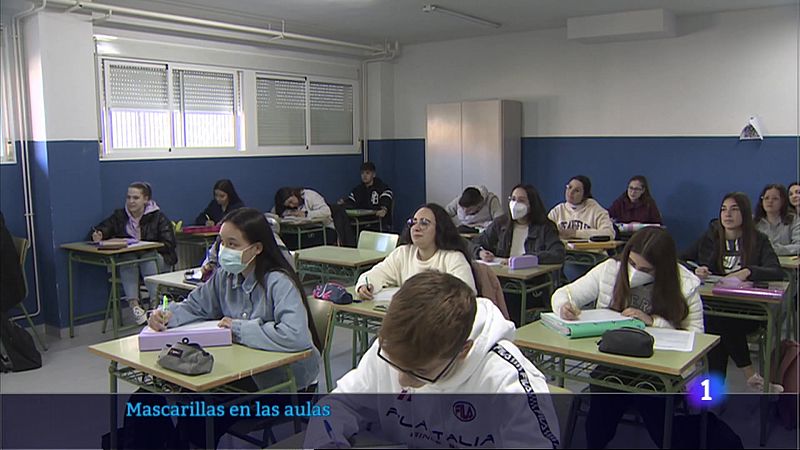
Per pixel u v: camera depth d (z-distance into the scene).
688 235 6.45
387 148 8.34
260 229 2.46
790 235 4.79
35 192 5.07
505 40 7.38
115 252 4.79
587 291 2.91
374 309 3.05
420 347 1.17
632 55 6.59
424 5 5.72
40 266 5.12
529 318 4.14
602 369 2.52
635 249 2.70
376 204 7.79
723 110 6.15
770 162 5.95
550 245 4.29
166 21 5.83
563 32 6.97
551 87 7.12
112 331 5.14
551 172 7.22
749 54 5.97
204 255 6.04
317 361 2.54
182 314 2.52
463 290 1.23
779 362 3.26
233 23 6.36
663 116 6.48
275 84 7.15
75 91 5.07
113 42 5.61
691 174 6.38
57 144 4.98
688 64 6.29
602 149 6.87
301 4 5.61
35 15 4.84
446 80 7.89
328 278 4.67
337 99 7.93
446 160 7.52
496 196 6.64
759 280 3.63
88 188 5.20
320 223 6.83
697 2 5.67
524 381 1.36
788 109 5.83
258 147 7.00
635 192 6.22
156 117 6.04
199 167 6.43
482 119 7.17
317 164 7.73
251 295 2.50
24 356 4.21
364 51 7.86
